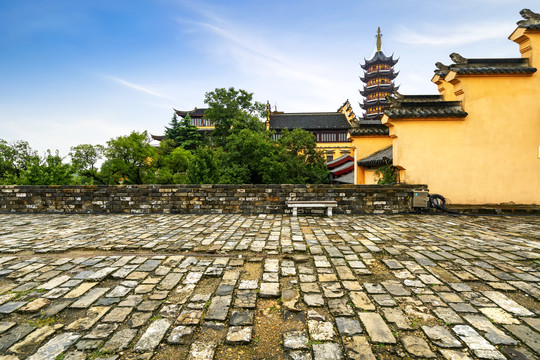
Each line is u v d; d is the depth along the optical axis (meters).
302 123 45.88
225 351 2.21
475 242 5.22
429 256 4.40
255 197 9.11
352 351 2.17
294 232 6.20
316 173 28.75
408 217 8.14
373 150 13.88
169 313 2.76
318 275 3.70
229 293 3.18
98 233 6.14
